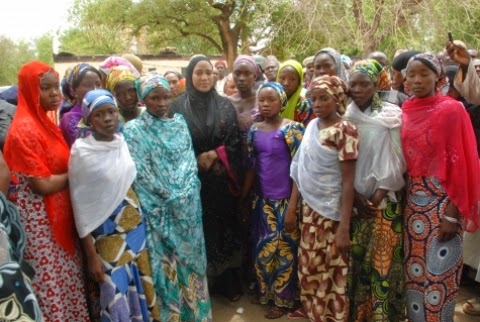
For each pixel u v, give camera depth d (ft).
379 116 9.97
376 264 10.43
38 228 8.92
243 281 14.15
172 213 10.32
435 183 9.55
